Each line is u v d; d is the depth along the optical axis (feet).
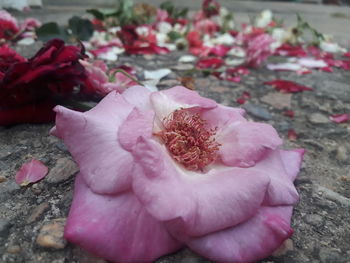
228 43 0.87
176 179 0.22
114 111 0.26
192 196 0.21
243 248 0.22
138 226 0.22
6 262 0.23
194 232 0.21
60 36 0.71
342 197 0.32
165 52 0.70
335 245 0.27
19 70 0.32
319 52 0.81
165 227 0.22
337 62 0.72
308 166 0.37
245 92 0.55
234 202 0.22
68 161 0.33
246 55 0.68
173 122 0.26
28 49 0.68
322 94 0.57
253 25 0.98
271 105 0.52
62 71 0.33
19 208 0.28
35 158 0.34
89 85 0.37
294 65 0.69
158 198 0.20
